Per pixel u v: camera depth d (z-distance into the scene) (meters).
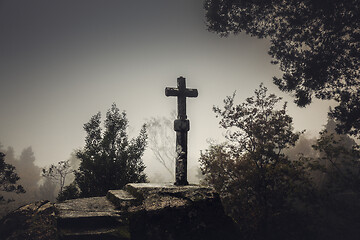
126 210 5.75
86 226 5.19
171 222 5.97
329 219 13.16
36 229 6.52
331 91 13.95
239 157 14.21
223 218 6.64
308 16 13.69
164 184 7.68
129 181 10.72
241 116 14.39
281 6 14.88
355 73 13.05
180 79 8.80
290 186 12.95
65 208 5.65
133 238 5.36
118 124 11.75
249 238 12.46
